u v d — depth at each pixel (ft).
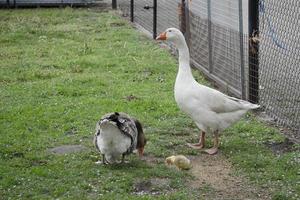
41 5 64.85
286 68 35.99
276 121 30.50
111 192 22.17
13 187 22.61
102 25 55.31
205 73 39.06
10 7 64.54
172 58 43.55
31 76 38.63
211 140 28.07
